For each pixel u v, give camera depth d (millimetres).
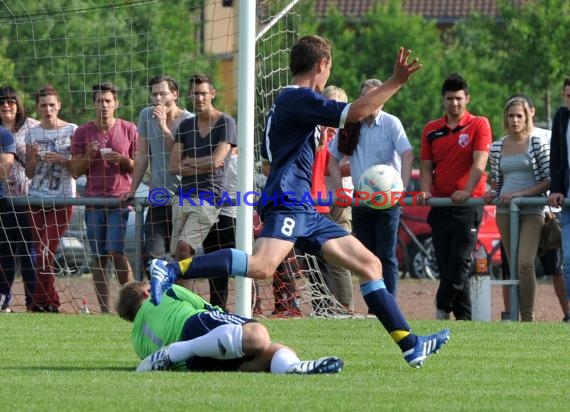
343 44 114875
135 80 62375
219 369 22297
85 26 63750
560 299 37531
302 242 22469
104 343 27781
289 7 38062
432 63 105562
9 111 38844
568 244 34625
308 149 22344
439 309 36188
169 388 19812
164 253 37219
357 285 55406
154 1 45031
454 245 35656
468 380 21812
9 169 38125
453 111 36000
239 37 29406
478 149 35750
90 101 60344
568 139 34625
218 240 36625
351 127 36094
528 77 93938
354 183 36281
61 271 39500
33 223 37969
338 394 19531
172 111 37750
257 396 19109
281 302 36406
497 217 36188
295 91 22109
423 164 36750
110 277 38031
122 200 37344
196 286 40875
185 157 36062
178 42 57562
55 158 38219
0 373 22031
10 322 32594
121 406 18062
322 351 26266
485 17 99375
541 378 22266
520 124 35969
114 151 38062
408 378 21906
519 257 35438
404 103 101188
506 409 18438
